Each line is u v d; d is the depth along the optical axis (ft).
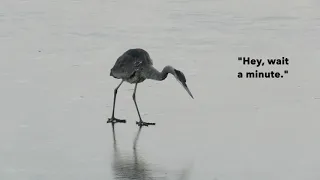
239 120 54.34
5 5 95.09
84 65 69.31
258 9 91.45
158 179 43.75
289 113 55.57
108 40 78.07
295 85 62.44
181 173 44.70
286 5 93.15
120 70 55.06
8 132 52.08
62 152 48.49
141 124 53.93
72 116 55.67
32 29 82.84
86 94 60.90
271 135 51.13
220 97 59.77
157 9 92.68
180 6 94.27
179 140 50.65
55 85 63.05
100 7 94.17
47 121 54.39
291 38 76.95
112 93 61.26
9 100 58.90
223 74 65.82
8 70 67.31
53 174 44.62
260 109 56.70
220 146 49.34
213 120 54.54
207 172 44.75
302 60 69.36
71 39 78.69
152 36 79.36
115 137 51.47
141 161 46.85
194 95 60.39
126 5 95.35
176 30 81.61
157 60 70.03
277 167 45.39
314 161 46.26
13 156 47.67
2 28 83.15
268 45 74.59
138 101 59.21
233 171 44.88
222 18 86.99
